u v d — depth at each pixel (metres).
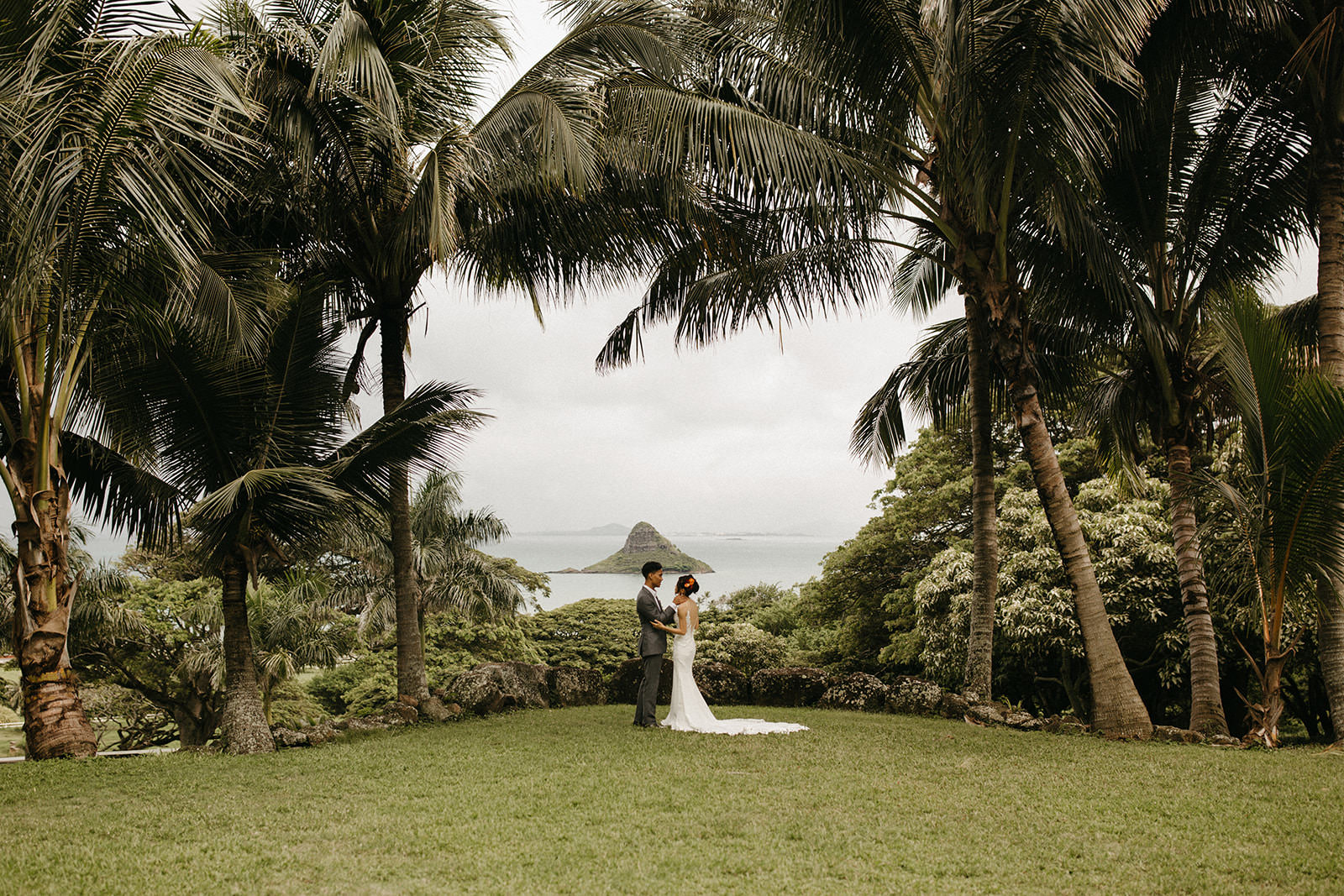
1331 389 8.39
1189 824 5.47
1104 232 10.17
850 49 8.60
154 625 23.12
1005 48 7.96
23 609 8.36
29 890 4.20
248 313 8.71
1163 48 9.31
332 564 19.25
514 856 4.78
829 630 27.11
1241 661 15.49
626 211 10.29
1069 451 19.48
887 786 6.52
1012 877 4.52
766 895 4.23
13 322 7.55
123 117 6.75
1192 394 10.60
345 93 8.91
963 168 8.98
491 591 24.31
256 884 4.32
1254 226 10.34
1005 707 10.55
